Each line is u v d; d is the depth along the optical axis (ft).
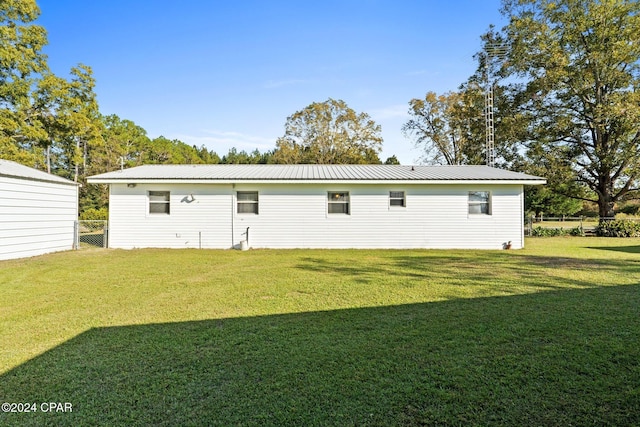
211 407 7.55
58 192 36.40
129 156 126.31
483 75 72.59
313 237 39.96
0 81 59.21
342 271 24.61
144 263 28.22
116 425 6.96
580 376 8.79
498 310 14.60
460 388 8.27
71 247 38.29
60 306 15.40
